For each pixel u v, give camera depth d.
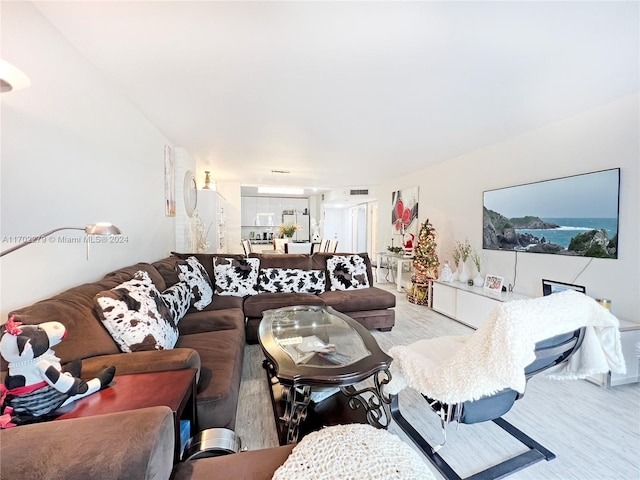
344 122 2.95
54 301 1.28
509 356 1.12
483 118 2.82
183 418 1.28
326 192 8.66
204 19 1.49
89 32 1.58
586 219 2.63
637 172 2.30
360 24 1.52
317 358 1.61
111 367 1.14
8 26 1.25
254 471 0.87
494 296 3.19
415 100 2.44
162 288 2.21
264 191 7.34
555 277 2.91
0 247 1.21
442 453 1.54
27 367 0.90
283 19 1.49
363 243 8.97
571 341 1.35
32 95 1.38
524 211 3.24
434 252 4.56
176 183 3.93
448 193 4.51
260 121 2.95
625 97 2.35
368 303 3.29
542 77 2.05
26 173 1.35
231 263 3.39
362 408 1.75
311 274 3.58
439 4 1.37
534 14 1.43
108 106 2.11
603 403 1.98
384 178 6.15
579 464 1.47
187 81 2.13
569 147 2.79
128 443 0.66
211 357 1.72
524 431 1.71
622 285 2.39
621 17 1.44
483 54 1.78
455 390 1.27
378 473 0.79
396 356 1.62
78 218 1.75
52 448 0.64
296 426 1.51
